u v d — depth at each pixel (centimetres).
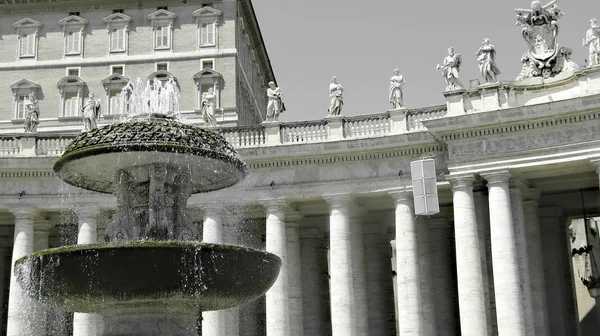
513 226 3159
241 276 1734
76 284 1670
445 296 3753
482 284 3112
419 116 3431
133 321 1772
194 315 1823
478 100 3244
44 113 5750
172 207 1898
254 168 3484
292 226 3631
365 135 3475
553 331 3597
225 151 1870
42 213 3584
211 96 3662
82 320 3359
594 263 4019
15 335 3372
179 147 1781
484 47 3266
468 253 3117
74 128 5694
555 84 3183
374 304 3866
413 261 3275
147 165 1886
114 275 1636
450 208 3766
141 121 1823
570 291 3762
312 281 3994
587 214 3888
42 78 5800
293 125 3556
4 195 3516
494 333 3164
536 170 3150
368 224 3934
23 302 3409
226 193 3478
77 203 3500
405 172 3341
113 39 5822
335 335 3275
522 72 3288
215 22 5788
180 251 1638
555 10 3269
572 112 2991
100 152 1786
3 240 4119
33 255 1711
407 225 3303
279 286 3384
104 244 1623
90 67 5791
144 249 1616
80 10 5881
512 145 3122
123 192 1908
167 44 5778
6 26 5878
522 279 3123
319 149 3394
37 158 3484
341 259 3344
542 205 3719
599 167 2981
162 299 1698
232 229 3884
